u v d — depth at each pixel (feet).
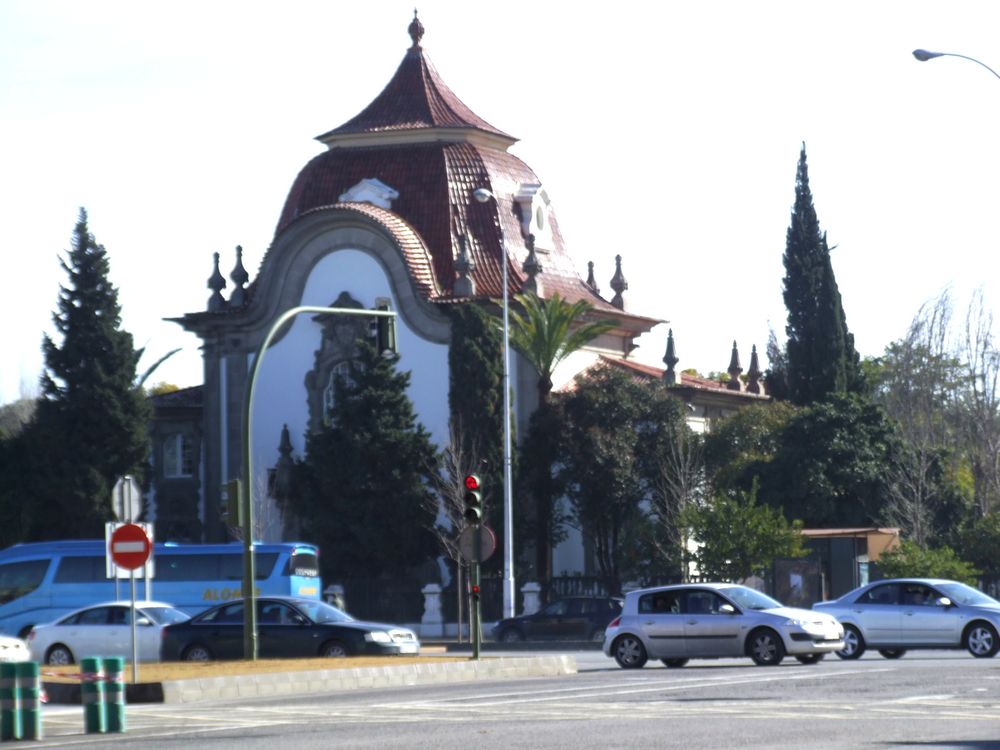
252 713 78.64
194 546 172.04
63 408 228.84
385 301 124.77
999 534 212.84
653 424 216.74
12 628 172.24
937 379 303.48
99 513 227.61
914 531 210.18
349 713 76.02
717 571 181.47
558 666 112.47
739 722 65.72
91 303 231.30
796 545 180.96
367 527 209.56
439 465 213.87
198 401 256.32
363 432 210.79
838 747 55.47
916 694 79.00
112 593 171.63
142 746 62.44
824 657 124.98
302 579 171.53
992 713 68.33
